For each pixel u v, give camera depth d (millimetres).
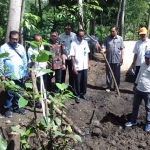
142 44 7223
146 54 5496
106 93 7676
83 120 6090
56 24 11375
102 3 13758
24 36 8305
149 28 14375
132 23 17625
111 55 7543
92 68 10258
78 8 8031
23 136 3186
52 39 6531
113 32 7395
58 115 5012
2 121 5453
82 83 6961
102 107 6730
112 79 7918
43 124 3115
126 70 9758
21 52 5500
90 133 5555
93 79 8945
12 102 5898
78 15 8117
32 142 4352
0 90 5895
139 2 16531
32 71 3512
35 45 2926
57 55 6594
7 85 2965
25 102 2785
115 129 5832
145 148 5156
